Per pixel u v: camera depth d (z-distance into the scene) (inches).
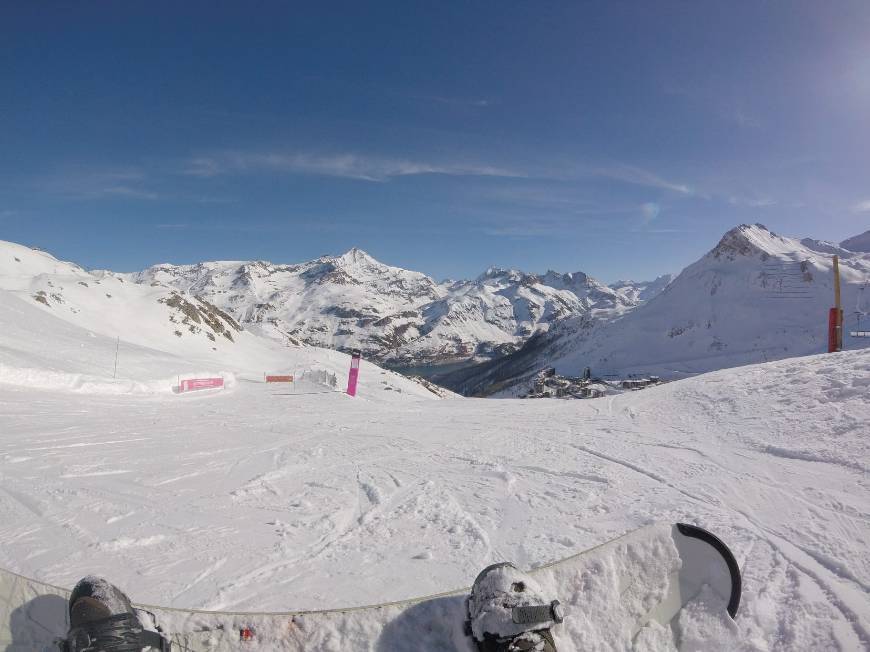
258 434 436.1
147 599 141.5
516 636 91.0
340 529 203.5
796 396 379.9
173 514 215.3
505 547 183.2
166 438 394.0
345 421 541.3
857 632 117.2
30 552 171.5
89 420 457.4
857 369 387.5
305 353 2632.9
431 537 194.4
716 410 417.4
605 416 502.9
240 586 150.7
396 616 99.4
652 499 232.2
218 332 2556.6
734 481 251.4
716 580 116.2
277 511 225.1
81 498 230.4
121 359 1072.8
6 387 585.9
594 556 113.7
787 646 113.5
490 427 490.9
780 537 178.5
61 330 1261.1
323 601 141.3
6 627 94.0
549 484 269.4
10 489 238.5
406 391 1935.3
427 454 359.9
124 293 2472.9
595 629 104.9
